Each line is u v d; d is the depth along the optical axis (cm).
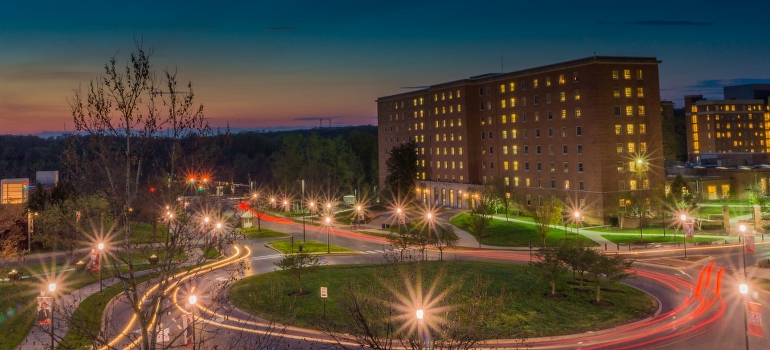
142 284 3803
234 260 6328
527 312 3941
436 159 13200
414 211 12162
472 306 2181
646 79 9681
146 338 1371
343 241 8219
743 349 3128
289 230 9744
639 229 8419
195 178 1430
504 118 11425
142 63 1368
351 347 3078
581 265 4353
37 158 17062
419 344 1889
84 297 4075
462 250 7212
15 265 5556
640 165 9525
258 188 16550
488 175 11869
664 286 4816
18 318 3512
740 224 4519
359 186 16125
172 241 1422
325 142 16688
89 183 1355
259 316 3734
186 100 1407
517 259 6431
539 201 10581
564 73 9981
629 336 3431
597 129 9325
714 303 4197
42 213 6347
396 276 3916
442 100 12925
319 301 4234
